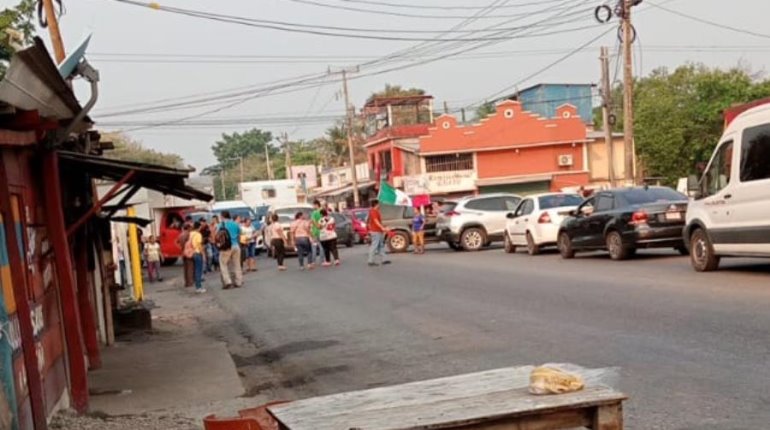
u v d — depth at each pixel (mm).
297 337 12656
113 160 9055
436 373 8789
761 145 13148
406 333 11719
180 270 32875
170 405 8641
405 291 16781
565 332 10188
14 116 6016
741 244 13680
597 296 12977
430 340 10875
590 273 16469
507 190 55156
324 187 84062
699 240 14758
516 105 55281
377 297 16312
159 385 9734
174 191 11422
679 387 6980
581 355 8711
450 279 18188
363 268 23578
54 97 6910
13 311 6523
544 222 22703
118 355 12188
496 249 27859
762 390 6625
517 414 3652
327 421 3725
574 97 67562
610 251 18922
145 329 14883
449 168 55469
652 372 7594
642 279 14469
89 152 10930
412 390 4277
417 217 28734
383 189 30875
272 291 19891
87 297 11016
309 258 26922
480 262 22078
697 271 14867
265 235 34906
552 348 9297
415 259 25359
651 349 8586
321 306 15969
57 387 8148
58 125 6551
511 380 4328
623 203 18859
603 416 3787
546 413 3740
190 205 39688
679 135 53281
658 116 54156
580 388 3951
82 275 10969
